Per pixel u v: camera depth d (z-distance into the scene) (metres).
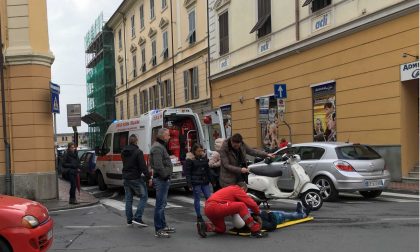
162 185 8.10
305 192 9.93
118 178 15.70
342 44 17.28
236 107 25.38
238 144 8.30
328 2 18.09
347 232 7.65
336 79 17.62
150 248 7.17
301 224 8.47
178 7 33.41
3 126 13.59
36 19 14.03
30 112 13.72
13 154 13.67
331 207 10.34
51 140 14.17
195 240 7.62
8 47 13.79
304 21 19.44
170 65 35.09
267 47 22.20
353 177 11.09
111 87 52.47
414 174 14.53
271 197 10.09
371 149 11.98
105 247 7.34
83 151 24.00
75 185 12.92
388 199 11.58
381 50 15.48
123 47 48.16
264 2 22.52
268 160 10.34
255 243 7.21
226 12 26.25
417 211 9.46
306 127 19.47
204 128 15.55
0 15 13.81
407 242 6.82
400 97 14.77
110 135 16.39
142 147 14.03
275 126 21.73
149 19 39.84
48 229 6.15
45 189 13.74
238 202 7.72
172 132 14.16
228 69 25.67
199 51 29.73
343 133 17.27
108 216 10.55
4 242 5.76
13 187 13.55
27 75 13.74
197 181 8.70
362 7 16.22
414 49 14.15
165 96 36.47
